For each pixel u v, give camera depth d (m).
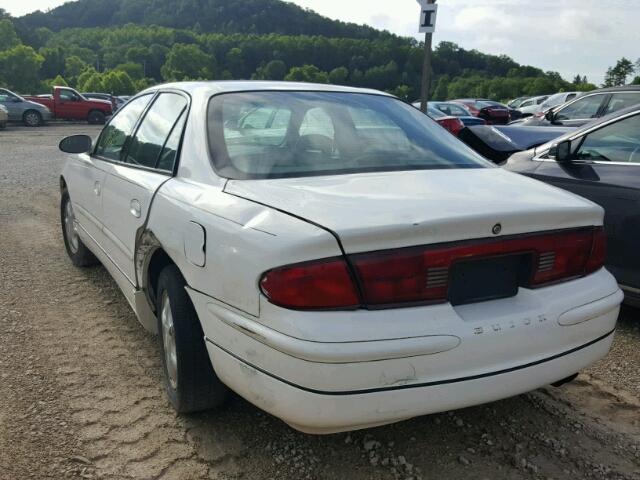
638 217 3.87
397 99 3.71
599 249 2.57
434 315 2.12
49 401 3.03
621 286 4.01
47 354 3.56
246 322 2.19
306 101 3.26
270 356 2.11
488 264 2.30
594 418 2.96
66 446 2.66
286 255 2.05
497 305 2.30
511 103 35.19
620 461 2.62
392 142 3.11
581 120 8.45
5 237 6.33
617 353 3.70
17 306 4.32
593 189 4.14
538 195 2.57
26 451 2.61
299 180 2.61
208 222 2.43
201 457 2.61
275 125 3.03
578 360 2.45
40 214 7.56
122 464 2.55
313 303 2.03
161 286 2.91
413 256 2.11
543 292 2.38
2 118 24.78
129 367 3.42
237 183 2.60
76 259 5.21
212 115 3.03
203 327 2.47
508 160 5.08
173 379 2.89
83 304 4.39
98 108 31.17
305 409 2.04
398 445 2.70
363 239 2.04
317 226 2.09
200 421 2.87
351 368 2.00
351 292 2.05
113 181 3.70
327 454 2.63
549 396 3.16
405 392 2.07
